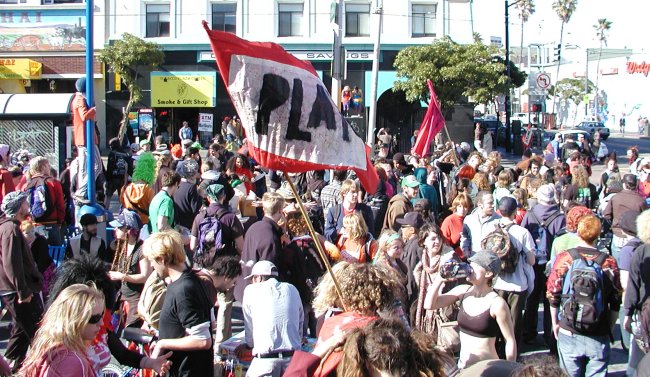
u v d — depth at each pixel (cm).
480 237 827
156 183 1157
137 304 709
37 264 802
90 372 425
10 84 3312
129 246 746
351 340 362
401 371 350
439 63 3084
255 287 598
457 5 3431
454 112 3416
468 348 550
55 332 420
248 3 3406
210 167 1277
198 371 536
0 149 1158
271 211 754
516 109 7669
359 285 450
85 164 1117
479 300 548
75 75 3344
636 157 2014
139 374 595
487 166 1395
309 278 751
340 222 965
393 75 3406
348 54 3369
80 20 3331
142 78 3378
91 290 435
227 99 3438
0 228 689
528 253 746
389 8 3400
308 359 402
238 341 644
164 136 3303
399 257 748
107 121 3369
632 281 623
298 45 3388
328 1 3403
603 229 1205
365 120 3419
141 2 3391
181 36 3397
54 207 977
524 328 866
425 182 1284
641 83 7581
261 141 528
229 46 515
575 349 611
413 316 714
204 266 820
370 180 586
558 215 868
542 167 1472
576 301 604
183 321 523
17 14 3316
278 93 529
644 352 601
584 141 2648
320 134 546
